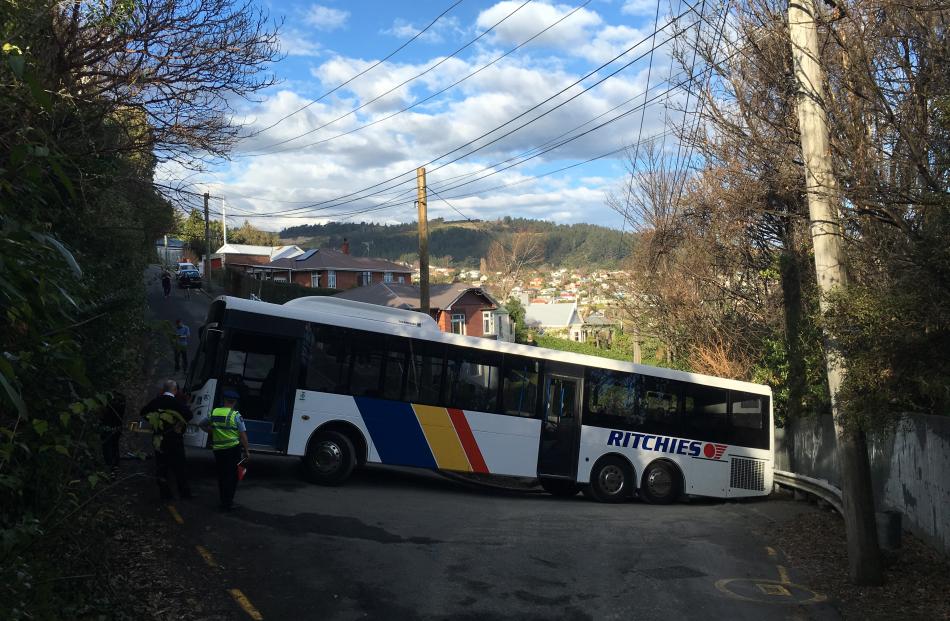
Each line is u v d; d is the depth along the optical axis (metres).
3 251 3.69
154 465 13.42
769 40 13.09
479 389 15.65
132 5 9.66
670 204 23.95
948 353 8.26
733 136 15.76
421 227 26.62
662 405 17.19
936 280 7.95
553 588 8.74
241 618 7.15
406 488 15.33
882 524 10.27
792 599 8.83
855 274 10.52
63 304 4.54
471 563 9.53
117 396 9.41
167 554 8.69
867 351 8.76
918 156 9.01
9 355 3.83
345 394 14.51
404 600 8.00
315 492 13.29
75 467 5.57
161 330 5.48
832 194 9.49
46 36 8.03
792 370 17.88
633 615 7.98
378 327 14.98
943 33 9.55
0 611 4.03
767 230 19.88
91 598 6.21
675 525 13.19
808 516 14.33
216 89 12.38
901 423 12.15
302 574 8.58
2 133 4.91
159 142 12.13
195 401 13.84
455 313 54.38
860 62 9.94
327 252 74.44
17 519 4.89
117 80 11.45
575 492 17.92
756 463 17.91
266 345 14.16
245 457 11.20
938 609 8.34
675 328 25.47
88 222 9.70
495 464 15.56
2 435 4.38
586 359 16.66
